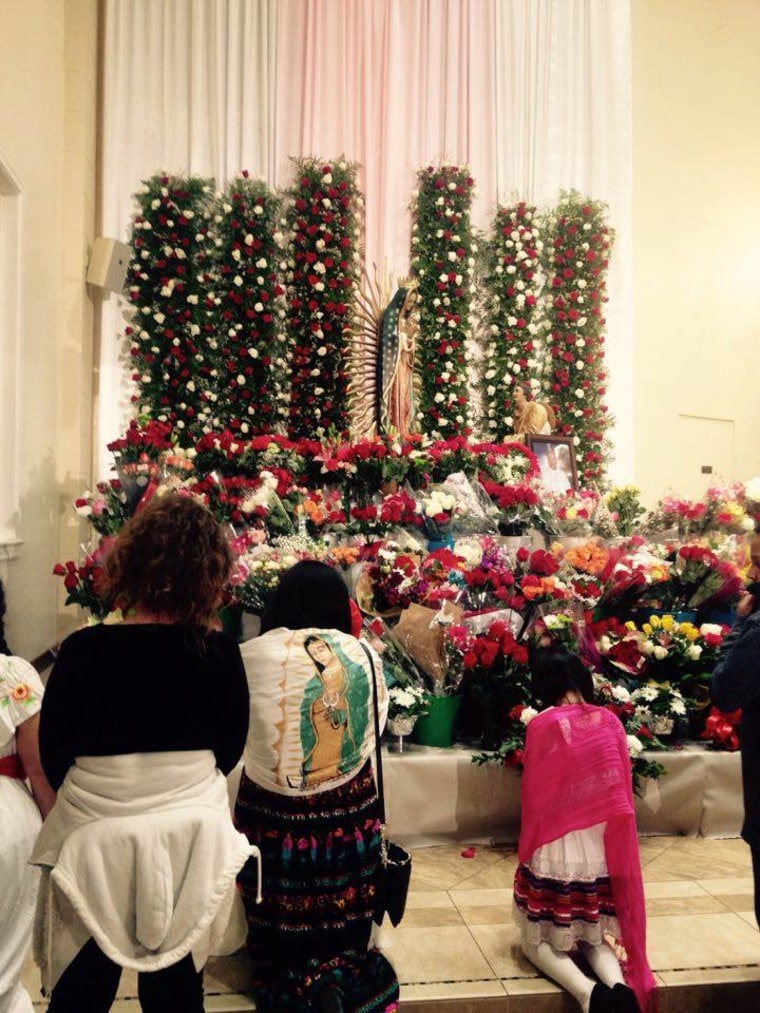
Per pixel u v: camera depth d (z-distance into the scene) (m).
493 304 6.97
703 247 7.81
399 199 6.97
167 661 1.56
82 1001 1.52
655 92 7.72
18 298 4.47
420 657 3.30
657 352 7.67
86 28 5.91
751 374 7.91
